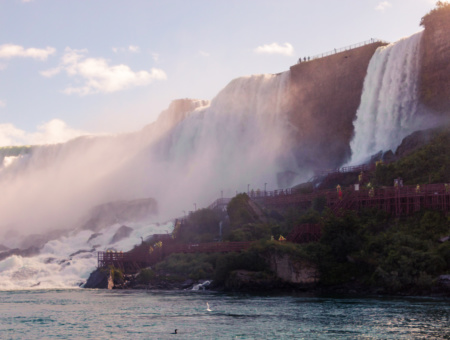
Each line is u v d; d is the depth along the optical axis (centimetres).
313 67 13200
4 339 4719
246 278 8144
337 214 8769
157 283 9225
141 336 4759
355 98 12412
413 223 8150
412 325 5000
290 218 9962
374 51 12225
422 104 10825
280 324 5166
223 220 11131
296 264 7994
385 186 9150
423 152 9356
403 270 7256
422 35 10962
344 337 4591
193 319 5516
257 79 14488
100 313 6006
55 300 7394
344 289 7712
